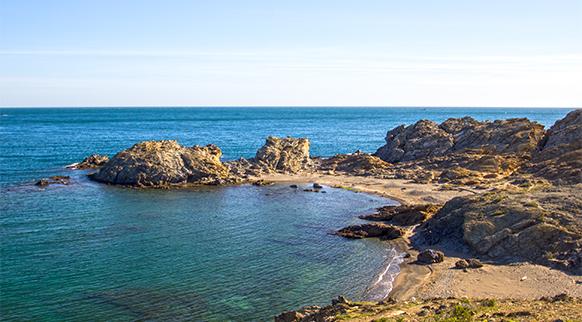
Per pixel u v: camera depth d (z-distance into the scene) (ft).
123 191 268.82
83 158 397.39
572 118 307.99
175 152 308.40
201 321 113.09
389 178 304.71
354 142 580.30
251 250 166.40
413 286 132.36
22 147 462.60
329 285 135.64
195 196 260.01
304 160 362.53
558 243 144.97
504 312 93.15
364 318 95.66
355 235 182.70
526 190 194.08
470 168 295.28
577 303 101.04
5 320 112.68
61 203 234.38
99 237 178.29
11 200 238.27
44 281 135.74
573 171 219.00
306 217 214.48
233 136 642.63
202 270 146.30
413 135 374.02
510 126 336.49
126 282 136.05
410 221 199.31
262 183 297.53
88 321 112.37
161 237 180.14
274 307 121.29
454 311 94.68
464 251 159.33
